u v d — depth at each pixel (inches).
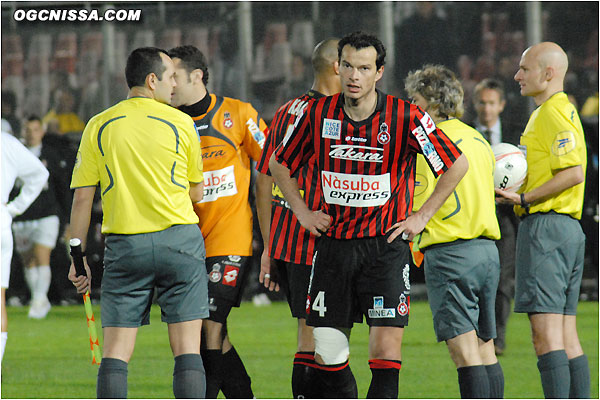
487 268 652.7
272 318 1427.2
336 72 701.9
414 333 1238.9
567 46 1572.3
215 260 719.1
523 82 718.5
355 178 590.9
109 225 608.7
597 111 1544.0
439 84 671.1
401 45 1592.0
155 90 634.2
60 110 1641.2
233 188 725.9
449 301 648.4
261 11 1620.3
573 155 682.8
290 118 706.2
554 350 686.5
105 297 613.9
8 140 704.4
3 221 699.4
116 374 597.6
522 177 706.8
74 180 620.1
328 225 596.1
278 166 613.9
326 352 617.0
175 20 1633.9
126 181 605.6
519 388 844.6
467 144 652.1
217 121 725.9
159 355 1071.6
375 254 598.9
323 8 1609.3
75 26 1643.7
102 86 1642.5
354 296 614.2
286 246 712.4
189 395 598.9
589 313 1386.6
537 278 690.8
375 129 581.9
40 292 1487.5
